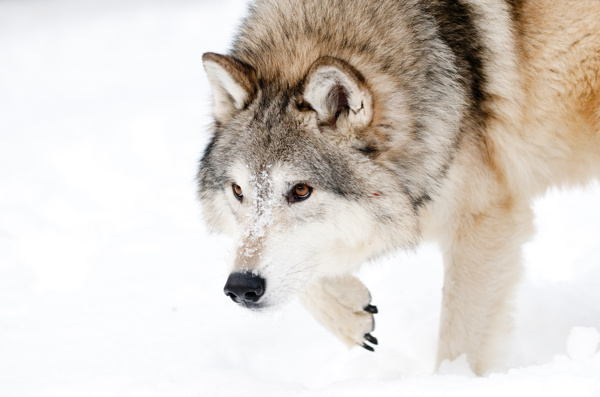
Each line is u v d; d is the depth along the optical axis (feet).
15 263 47.29
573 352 23.13
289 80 26.17
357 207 25.39
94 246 49.39
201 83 106.22
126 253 47.50
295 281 25.27
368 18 26.66
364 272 38.75
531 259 37.37
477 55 27.20
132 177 66.39
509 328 28.32
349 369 30.63
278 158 24.98
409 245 27.02
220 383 26.76
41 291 42.09
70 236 51.98
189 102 94.17
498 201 28.04
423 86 25.91
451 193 27.25
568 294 32.53
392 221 26.02
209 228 30.71
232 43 30.40
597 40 26.55
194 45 136.05
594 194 42.63
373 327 31.30
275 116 25.45
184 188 61.31
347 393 21.91
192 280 41.39
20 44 156.66
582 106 27.45
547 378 20.13
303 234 25.34
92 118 93.15
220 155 27.02
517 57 27.17
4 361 32.30
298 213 25.22
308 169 24.82
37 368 31.14
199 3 188.44
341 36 26.61
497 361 28.07
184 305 38.09
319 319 31.22
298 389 24.56
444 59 26.00
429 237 29.50
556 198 43.45
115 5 202.39
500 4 27.14
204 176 29.12
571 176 29.55
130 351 32.40
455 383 21.22
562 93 27.43
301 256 25.40
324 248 26.22
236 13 140.77
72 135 85.25
